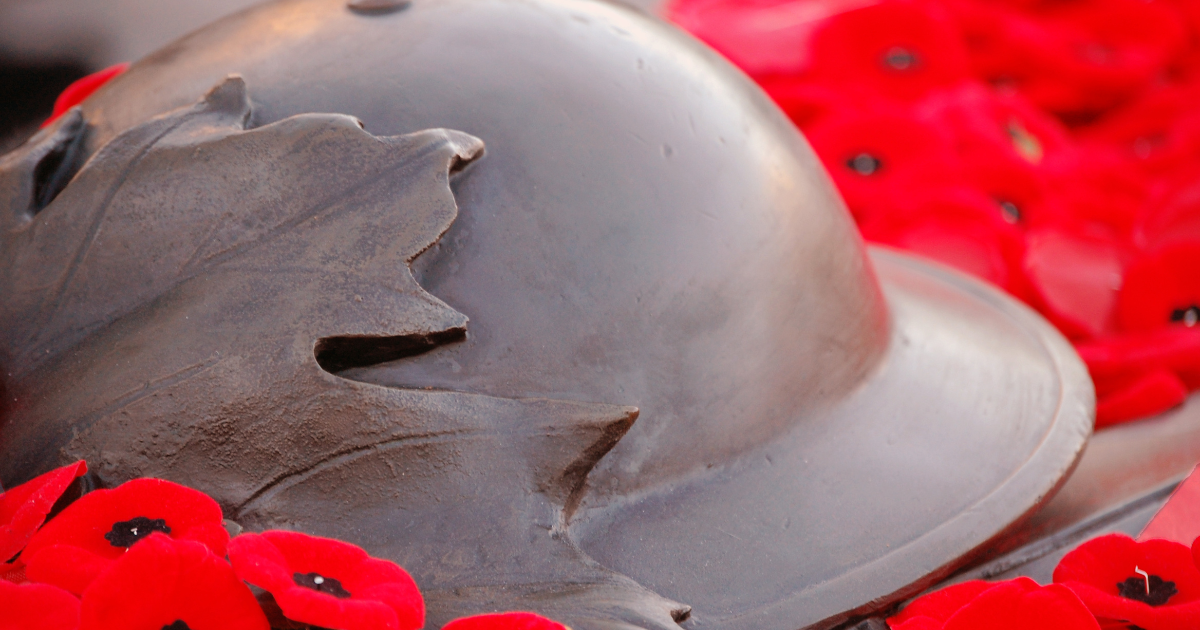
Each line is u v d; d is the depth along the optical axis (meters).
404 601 0.98
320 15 1.09
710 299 1.07
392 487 1.03
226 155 1.04
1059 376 1.15
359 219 1.03
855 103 1.81
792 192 1.10
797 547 1.05
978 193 1.70
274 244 1.03
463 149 1.04
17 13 1.98
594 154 1.06
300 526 1.02
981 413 1.11
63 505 1.02
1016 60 2.18
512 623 0.99
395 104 1.06
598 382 1.05
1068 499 1.13
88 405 1.03
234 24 1.10
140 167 1.04
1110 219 1.81
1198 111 2.04
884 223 1.63
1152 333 1.50
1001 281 1.57
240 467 1.02
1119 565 1.05
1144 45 2.21
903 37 1.92
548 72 1.08
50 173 1.06
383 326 1.02
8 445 1.03
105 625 0.97
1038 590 1.01
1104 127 2.17
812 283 1.10
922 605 1.04
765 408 1.08
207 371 1.02
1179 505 1.12
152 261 1.03
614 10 1.12
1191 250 1.53
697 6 2.16
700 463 1.06
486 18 1.09
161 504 1.00
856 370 1.11
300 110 1.06
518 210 1.05
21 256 1.04
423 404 1.03
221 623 0.98
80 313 1.03
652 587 1.03
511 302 1.04
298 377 1.02
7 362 1.04
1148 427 1.23
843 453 1.08
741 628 1.02
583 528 1.04
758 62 1.88
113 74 1.21
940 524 1.06
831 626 1.03
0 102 1.78
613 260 1.06
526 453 1.03
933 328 1.16
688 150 1.08
